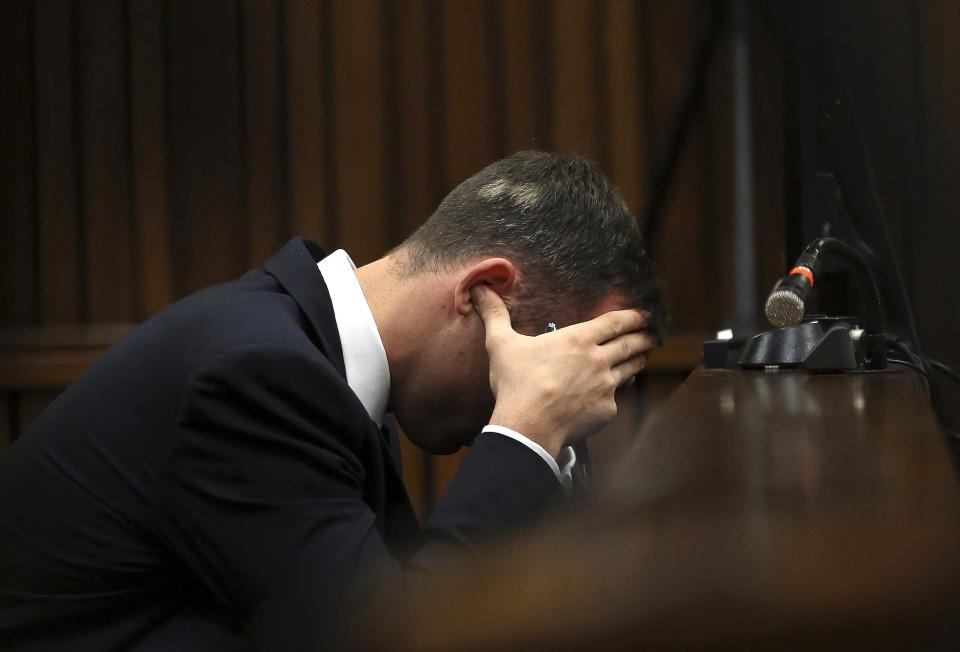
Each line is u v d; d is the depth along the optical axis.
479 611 0.44
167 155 7.16
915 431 1.68
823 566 0.47
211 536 2.27
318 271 2.81
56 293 7.14
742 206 7.39
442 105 7.34
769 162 7.34
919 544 0.55
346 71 7.25
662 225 7.41
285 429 2.29
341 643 0.60
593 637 0.39
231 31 7.16
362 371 2.73
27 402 6.99
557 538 0.62
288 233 7.31
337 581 2.18
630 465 1.22
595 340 2.66
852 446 1.46
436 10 7.28
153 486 2.42
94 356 7.00
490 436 2.50
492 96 7.36
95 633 2.50
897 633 0.38
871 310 3.52
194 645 2.46
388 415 3.48
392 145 7.34
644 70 7.36
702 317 7.47
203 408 2.27
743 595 0.41
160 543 2.46
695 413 2.13
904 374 3.29
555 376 2.57
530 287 2.78
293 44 7.20
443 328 2.81
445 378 2.85
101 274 7.18
